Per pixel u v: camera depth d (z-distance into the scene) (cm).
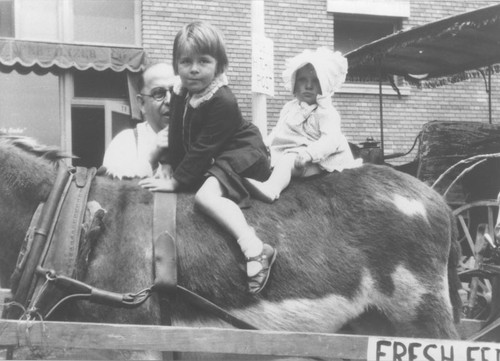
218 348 360
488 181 857
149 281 391
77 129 1230
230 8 1323
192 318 400
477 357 383
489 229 802
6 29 1223
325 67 468
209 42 414
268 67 877
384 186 443
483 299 700
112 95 1248
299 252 414
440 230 439
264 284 396
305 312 410
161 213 405
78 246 389
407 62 1162
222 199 407
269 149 470
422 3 1457
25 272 381
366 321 436
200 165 417
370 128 1419
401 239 426
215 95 419
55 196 400
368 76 1212
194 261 401
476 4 1483
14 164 415
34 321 352
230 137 427
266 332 364
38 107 1212
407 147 1433
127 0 1277
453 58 1141
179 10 1291
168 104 514
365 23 1459
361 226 427
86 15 1255
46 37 1234
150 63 1166
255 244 397
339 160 461
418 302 420
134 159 497
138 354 402
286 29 1367
